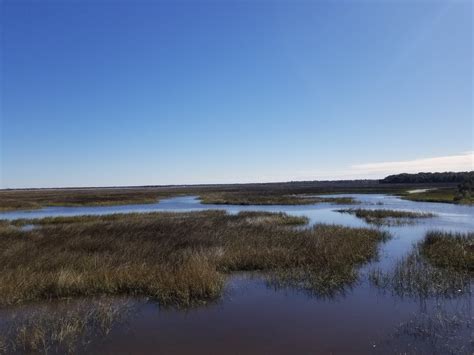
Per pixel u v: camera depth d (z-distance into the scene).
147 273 10.47
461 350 6.17
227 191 99.00
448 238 15.85
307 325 7.50
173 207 45.28
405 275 10.62
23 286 9.45
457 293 9.32
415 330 7.05
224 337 6.99
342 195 67.31
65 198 66.62
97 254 13.26
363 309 8.34
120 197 69.06
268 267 12.21
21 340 6.72
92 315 8.09
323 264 12.11
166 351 6.43
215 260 12.27
